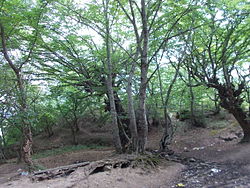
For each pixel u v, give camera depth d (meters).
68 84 9.78
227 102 8.64
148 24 8.20
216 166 6.45
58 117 16.73
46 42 9.15
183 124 13.69
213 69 8.60
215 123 13.24
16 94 7.03
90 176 5.35
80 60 9.30
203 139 11.03
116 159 6.43
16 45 8.25
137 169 6.08
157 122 15.52
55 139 17.53
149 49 8.78
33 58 8.83
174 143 11.10
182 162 7.28
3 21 6.75
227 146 8.94
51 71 9.54
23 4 7.46
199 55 9.43
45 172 5.69
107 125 18.12
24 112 6.75
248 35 8.11
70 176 5.37
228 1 7.19
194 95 13.07
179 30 8.21
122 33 9.95
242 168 5.91
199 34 8.58
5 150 14.73
